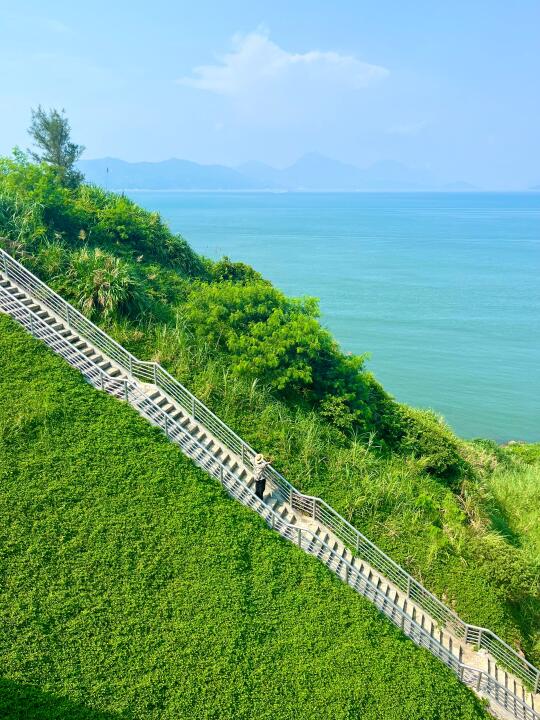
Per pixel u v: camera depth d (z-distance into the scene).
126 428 18.39
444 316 76.56
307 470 21.86
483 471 28.89
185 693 12.75
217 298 26.12
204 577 15.40
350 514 20.86
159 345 24.00
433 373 55.25
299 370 24.42
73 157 43.50
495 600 19.52
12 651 12.20
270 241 156.38
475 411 47.59
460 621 18.17
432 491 23.91
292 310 27.33
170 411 20.61
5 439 16.41
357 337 65.56
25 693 11.60
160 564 15.25
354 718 13.59
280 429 22.94
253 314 26.22
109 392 19.75
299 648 14.73
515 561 20.36
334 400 24.89
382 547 20.25
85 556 14.61
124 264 26.64
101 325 23.48
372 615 16.55
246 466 20.80
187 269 34.03
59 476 16.16
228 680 13.31
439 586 19.61
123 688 12.38
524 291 94.69
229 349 25.20
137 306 24.98
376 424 26.58
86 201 34.06
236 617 14.72
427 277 105.62
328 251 138.75
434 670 15.86
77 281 24.25
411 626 17.28
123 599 14.09
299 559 17.45
